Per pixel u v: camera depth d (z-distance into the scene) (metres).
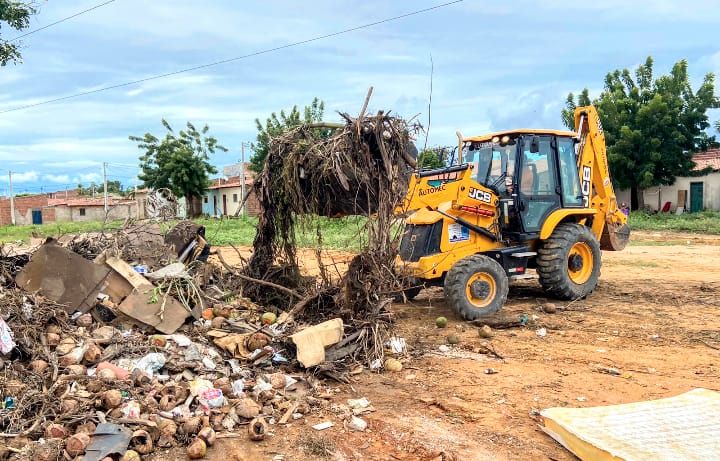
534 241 9.09
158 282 6.07
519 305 8.95
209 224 25.92
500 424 4.54
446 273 8.16
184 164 34.31
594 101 30.83
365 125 5.88
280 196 6.91
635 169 28.73
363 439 4.29
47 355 4.76
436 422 4.59
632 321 7.88
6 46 16.12
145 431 4.01
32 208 57.28
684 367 5.93
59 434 3.89
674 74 28.78
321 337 5.60
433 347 6.78
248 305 7.05
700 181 29.11
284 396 4.93
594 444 3.85
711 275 11.86
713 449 3.78
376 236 6.14
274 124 30.28
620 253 16.03
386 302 6.25
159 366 4.96
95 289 5.75
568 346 6.77
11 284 5.74
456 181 8.12
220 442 4.19
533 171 8.76
